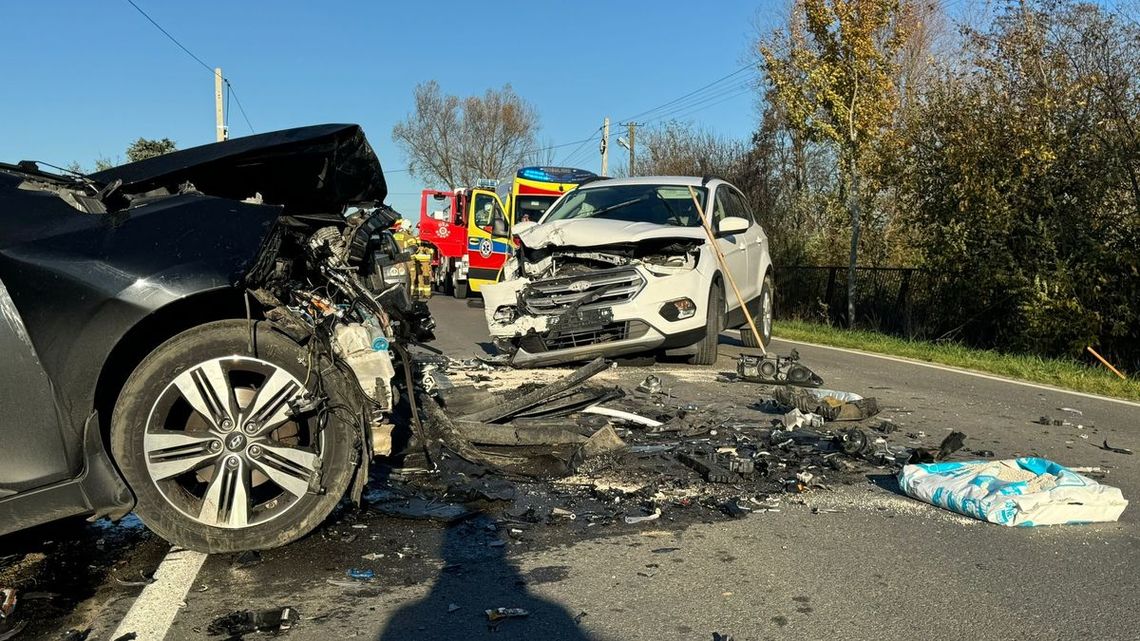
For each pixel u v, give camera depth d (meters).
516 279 8.91
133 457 3.44
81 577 3.46
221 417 3.54
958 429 6.78
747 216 11.83
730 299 10.03
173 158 3.97
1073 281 11.81
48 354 3.19
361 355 3.89
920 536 4.16
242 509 3.58
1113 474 5.49
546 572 3.63
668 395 7.69
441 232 28.28
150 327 3.51
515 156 61.84
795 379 8.03
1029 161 12.56
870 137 15.97
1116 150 11.62
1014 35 13.00
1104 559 3.89
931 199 14.06
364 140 4.33
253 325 3.55
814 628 3.15
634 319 8.46
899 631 3.14
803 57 16.47
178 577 3.45
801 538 4.11
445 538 3.99
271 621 3.10
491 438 5.37
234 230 3.53
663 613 3.25
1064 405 8.17
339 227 4.40
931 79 15.45
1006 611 3.32
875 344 13.34
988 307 13.36
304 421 3.79
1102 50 12.02
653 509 4.47
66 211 3.44
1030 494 4.36
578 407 6.18
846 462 5.48
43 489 3.22
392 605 3.27
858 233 17.19
